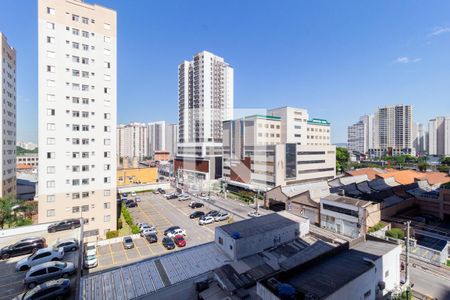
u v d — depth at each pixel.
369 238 21.58
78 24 34.09
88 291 17.52
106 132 36.41
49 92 32.56
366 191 47.12
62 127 33.50
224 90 89.88
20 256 21.38
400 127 145.00
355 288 14.67
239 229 24.41
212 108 85.62
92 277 19.19
